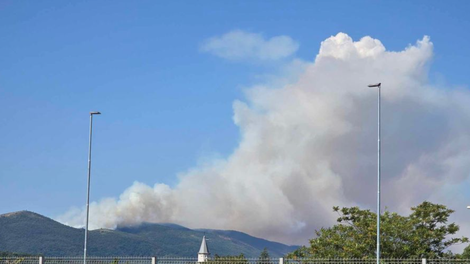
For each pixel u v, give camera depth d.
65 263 35.22
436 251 44.91
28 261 34.84
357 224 46.56
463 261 33.16
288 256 46.47
